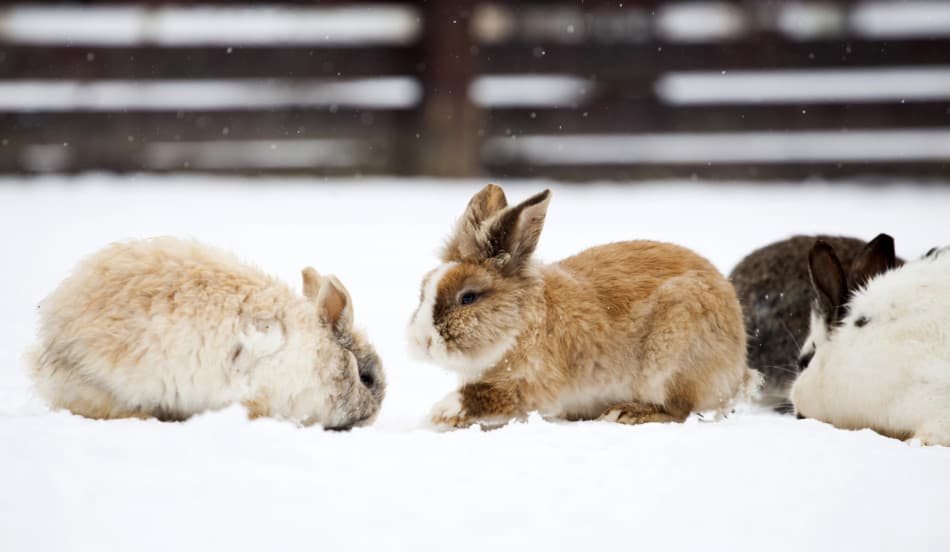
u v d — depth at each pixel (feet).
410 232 86.28
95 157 126.00
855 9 125.39
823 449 27.37
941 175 125.29
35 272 64.90
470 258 35.99
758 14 126.00
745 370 37.32
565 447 27.50
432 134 126.41
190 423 27.48
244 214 95.30
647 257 36.76
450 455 26.45
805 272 44.19
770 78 126.62
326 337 33.53
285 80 126.62
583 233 83.25
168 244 32.55
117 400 30.63
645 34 126.82
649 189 123.13
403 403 39.24
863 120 126.11
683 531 21.99
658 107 127.85
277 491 22.98
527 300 34.76
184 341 30.55
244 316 31.65
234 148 127.44
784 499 23.68
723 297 35.86
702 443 27.91
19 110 124.47
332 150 127.95
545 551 20.85
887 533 22.11
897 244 75.20
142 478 23.15
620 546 21.21
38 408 31.94
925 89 124.98
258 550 20.34
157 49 125.39
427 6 125.18
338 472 24.59
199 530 20.95
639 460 26.27
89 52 124.57
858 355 33.14
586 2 126.93
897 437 32.83
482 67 127.85
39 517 21.08
